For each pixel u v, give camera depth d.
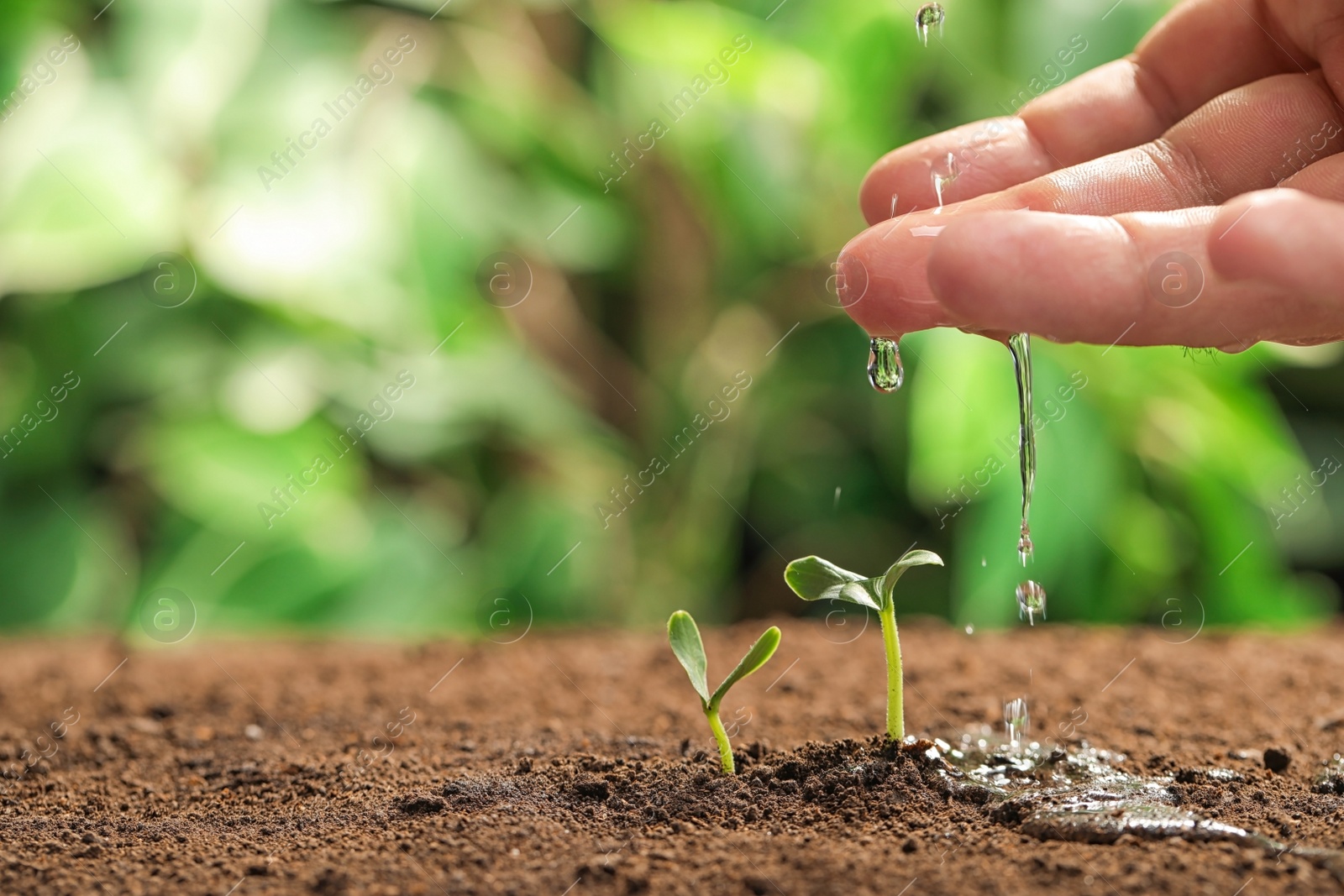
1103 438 0.89
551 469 1.03
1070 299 0.58
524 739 0.66
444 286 0.93
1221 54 0.65
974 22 0.94
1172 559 0.94
